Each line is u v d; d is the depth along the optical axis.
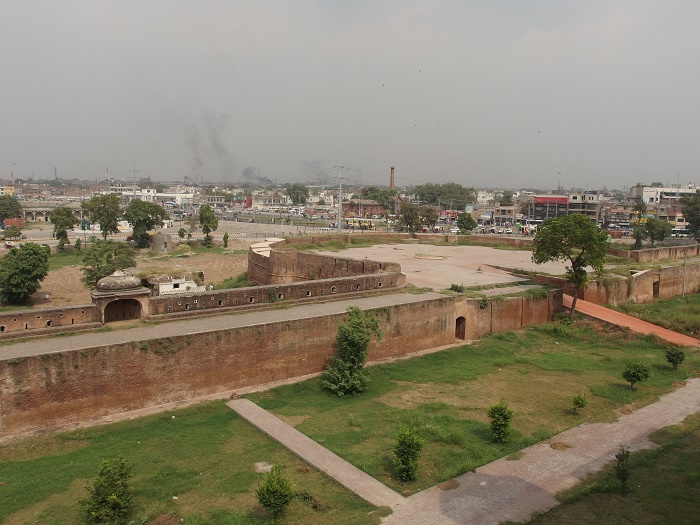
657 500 16.80
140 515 15.59
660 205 138.38
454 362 30.83
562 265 49.75
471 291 37.81
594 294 42.41
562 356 31.83
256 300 29.58
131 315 26.48
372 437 21.12
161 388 23.44
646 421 22.59
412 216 97.88
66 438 20.33
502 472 18.45
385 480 17.91
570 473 18.41
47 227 129.25
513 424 22.42
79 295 58.41
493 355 32.09
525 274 44.12
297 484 17.48
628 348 33.41
